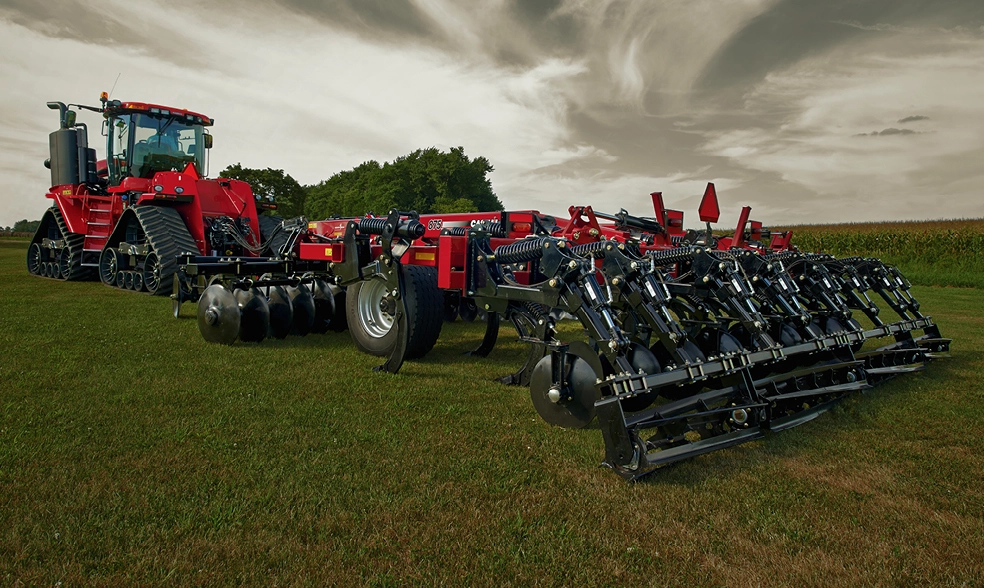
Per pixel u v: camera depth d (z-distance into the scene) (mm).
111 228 12352
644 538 2516
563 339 7426
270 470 3088
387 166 53500
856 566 2344
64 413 3914
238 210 11445
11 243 42875
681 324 4535
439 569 2252
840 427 4082
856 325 5602
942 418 4281
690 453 3234
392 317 5922
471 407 4281
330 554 2332
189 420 3834
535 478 3078
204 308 6281
